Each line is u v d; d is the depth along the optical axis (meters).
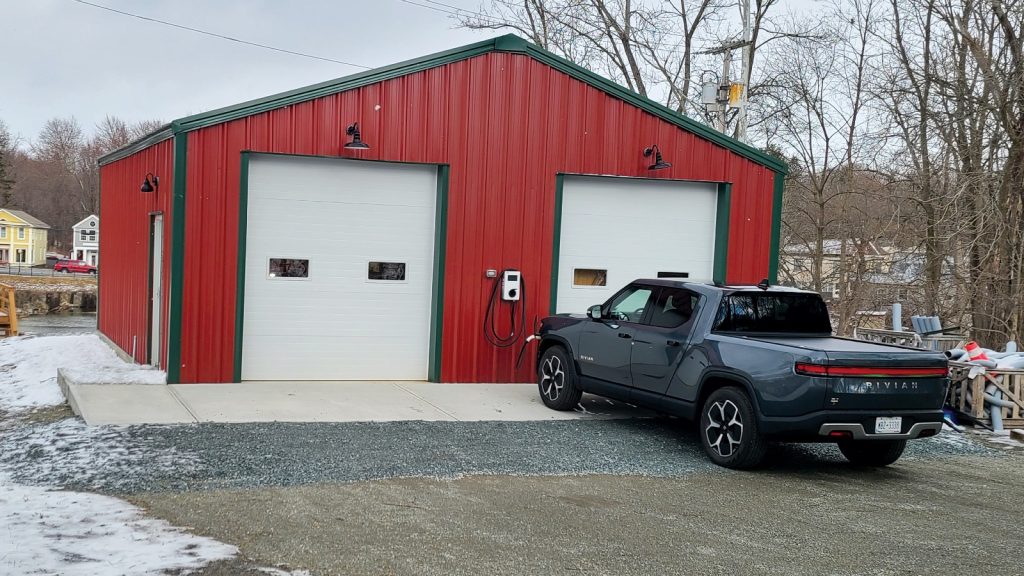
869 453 7.74
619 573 4.57
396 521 5.38
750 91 27.42
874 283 23.53
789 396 6.85
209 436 7.55
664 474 7.08
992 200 18.11
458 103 11.32
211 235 10.20
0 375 11.93
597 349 9.16
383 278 11.30
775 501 6.29
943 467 7.93
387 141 10.98
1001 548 5.28
